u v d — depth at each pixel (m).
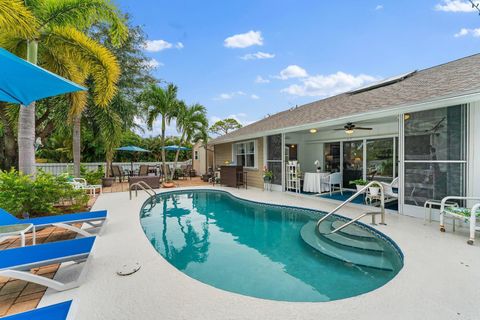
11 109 8.73
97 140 13.58
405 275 3.04
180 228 6.09
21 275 2.46
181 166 19.36
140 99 13.95
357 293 3.15
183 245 4.93
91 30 12.05
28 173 5.97
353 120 7.01
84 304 2.47
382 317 2.27
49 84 3.09
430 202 5.32
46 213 6.02
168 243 5.05
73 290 2.72
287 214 7.35
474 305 2.43
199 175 20.72
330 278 3.55
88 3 6.41
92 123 12.45
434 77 6.95
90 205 7.72
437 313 2.32
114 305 2.46
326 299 3.03
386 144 9.34
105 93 7.57
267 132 10.32
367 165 10.04
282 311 2.37
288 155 12.55
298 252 4.54
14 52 6.57
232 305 2.46
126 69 13.88
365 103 7.35
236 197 9.58
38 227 4.07
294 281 3.48
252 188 12.22
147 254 3.74
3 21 4.70
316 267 3.91
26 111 5.96
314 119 8.37
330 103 10.45
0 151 11.95
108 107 11.09
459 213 4.39
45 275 3.09
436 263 3.36
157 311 2.37
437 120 5.41
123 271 3.14
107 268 3.27
